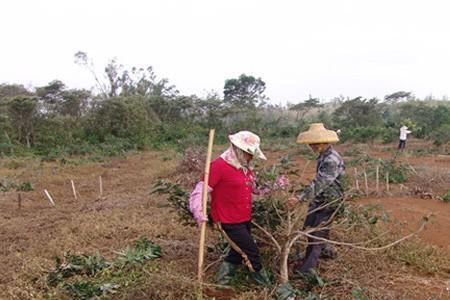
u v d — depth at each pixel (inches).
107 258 214.5
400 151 735.1
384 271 191.2
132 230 258.2
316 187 176.6
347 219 188.5
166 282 163.3
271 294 160.9
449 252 217.8
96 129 998.4
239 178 171.3
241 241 173.6
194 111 1264.8
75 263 191.3
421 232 248.2
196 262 199.5
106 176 556.4
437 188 385.7
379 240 214.2
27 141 924.6
